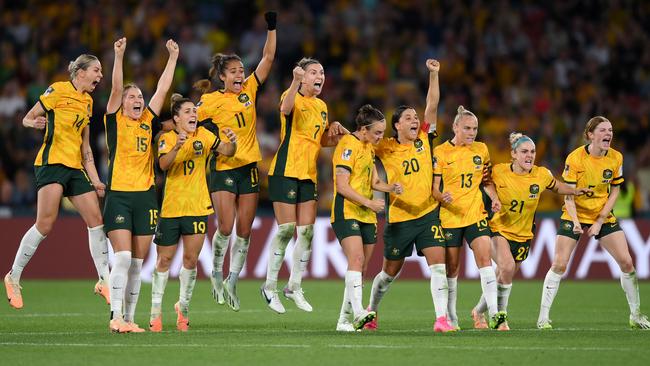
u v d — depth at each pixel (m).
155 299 41.34
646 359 31.45
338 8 99.50
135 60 89.25
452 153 41.47
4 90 86.62
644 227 71.94
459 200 41.38
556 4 101.06
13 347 34.25
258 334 38.72
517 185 42.56
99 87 83.06
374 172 40.16
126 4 95.19
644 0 101.38
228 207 45.03
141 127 39.72
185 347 34.16
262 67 45.12
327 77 92.19
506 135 87.06
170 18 94.00
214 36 93.75
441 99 91.69
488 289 40.88
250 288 65.50
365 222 39.72
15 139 79.50
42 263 71.62
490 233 42.50
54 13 93.56
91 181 42.84
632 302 43.31
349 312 40.75
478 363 30.56
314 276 71.88
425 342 35.56
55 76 88.12
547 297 42.81
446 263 41.97
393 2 100.12
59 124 41.59
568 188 42.69
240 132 44.78
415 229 40.19
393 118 40.56
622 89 94.81
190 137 40.59
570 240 43.03
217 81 45.16
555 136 89.00
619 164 43.25
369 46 95.44
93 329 42.31
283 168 44.03
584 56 98.00
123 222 39.16
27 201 77.75
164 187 41.00
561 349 33.62
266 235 71.81
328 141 44.59
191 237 41.06
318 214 73.12
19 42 91.88
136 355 32.28
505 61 95.62
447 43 96.44
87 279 71.50
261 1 97.38
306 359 31.38
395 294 62.25
